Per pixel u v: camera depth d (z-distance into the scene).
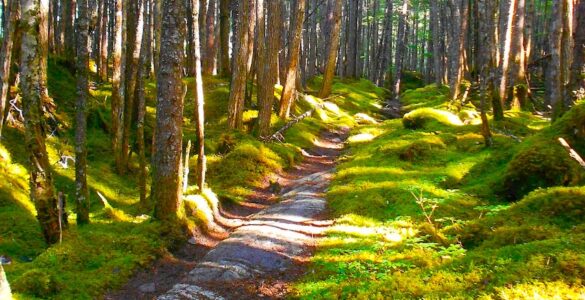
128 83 16.47
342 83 42.06
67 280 6.98
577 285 4.24
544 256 4.92
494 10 17.08
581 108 10.49
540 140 10.75
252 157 16.52
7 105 14.98
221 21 27.53
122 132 16.73
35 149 8.05
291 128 22.25
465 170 13.31
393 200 11.40
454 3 34.12
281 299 7.18
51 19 23.70
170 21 9.54
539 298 4.12
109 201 14.21
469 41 37.66
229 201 13.12
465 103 26.86
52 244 8.31
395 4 64.31
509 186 10.59
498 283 4.62
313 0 48.56
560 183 9.84
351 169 15.01
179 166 9.98
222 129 20.61
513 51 25.34
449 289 4.95
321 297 6.50
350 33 45.22
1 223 10.23
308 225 10.79
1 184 11.96
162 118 9.76
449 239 7.69
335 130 25.19
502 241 6.69
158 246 8.84
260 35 21.42
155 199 9.99
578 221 7.09
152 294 7.38
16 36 7.75
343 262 7.86
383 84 50.25
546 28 44.19
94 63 32.59
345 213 11.12
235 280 7.80
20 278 6.56
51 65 21.95
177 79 9.78
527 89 24.97
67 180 14.77
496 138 16.20
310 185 14.57
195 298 7.11
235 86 19.12
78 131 9.77
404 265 6.52
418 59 77.50
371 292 5.67
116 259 8.02
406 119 21.44
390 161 15.42
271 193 14.75
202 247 9.67
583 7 12.84
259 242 9.35
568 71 14.70
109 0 35.41
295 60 22.94
